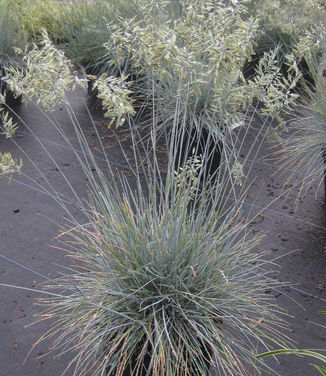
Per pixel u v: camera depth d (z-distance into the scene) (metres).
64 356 2.60
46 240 3.53
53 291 3.05
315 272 3.35
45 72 2.24
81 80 2.29
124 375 2.26
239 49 2.20
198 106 4.02
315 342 2.79
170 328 2.17
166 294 2.28
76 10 6.55
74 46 6.09
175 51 2.11
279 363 2.62
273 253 3.51
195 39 2.29
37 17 6.87
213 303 2.27
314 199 4.20
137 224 2.46
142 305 2.28
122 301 2.27
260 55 6.50
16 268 3.25
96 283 2.40
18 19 6.06
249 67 6.55
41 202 3.96
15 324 2.80
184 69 2.21
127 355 2.18
